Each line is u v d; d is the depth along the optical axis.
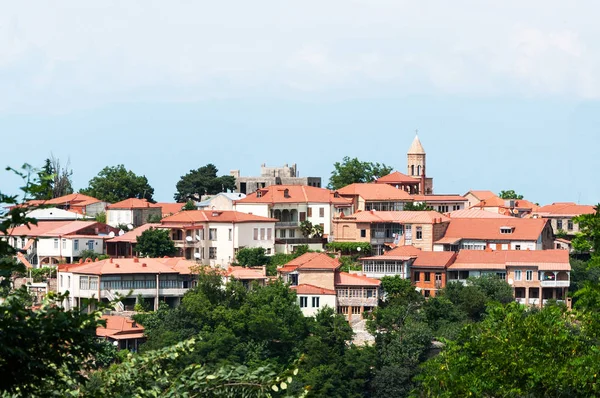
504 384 135.00
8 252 73.19
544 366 133.12
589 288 141.75
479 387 135.75
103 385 95.44
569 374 130.00
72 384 90.81
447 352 152.50
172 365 99.19
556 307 150.88
